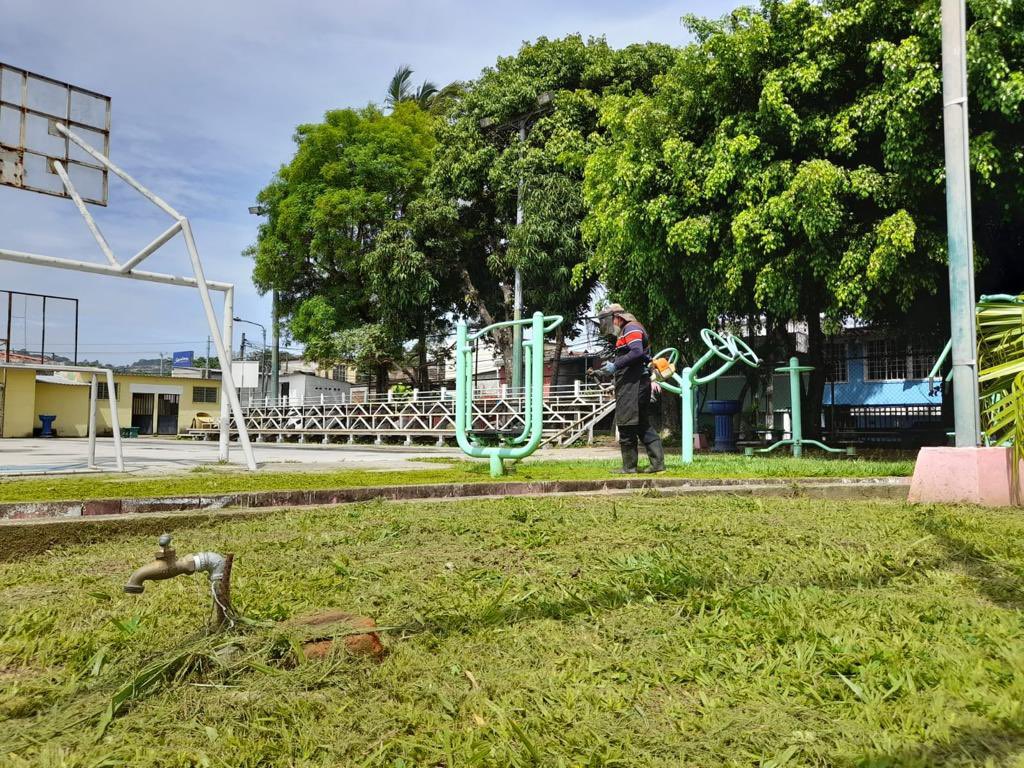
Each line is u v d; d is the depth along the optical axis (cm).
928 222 866
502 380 2238
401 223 1892
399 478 518
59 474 562
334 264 2183
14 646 152
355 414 2064
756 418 1537
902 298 880
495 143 1953
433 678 138
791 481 481
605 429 1908
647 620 173
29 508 325
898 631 158
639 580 207
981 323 414
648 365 585
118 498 347
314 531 301
